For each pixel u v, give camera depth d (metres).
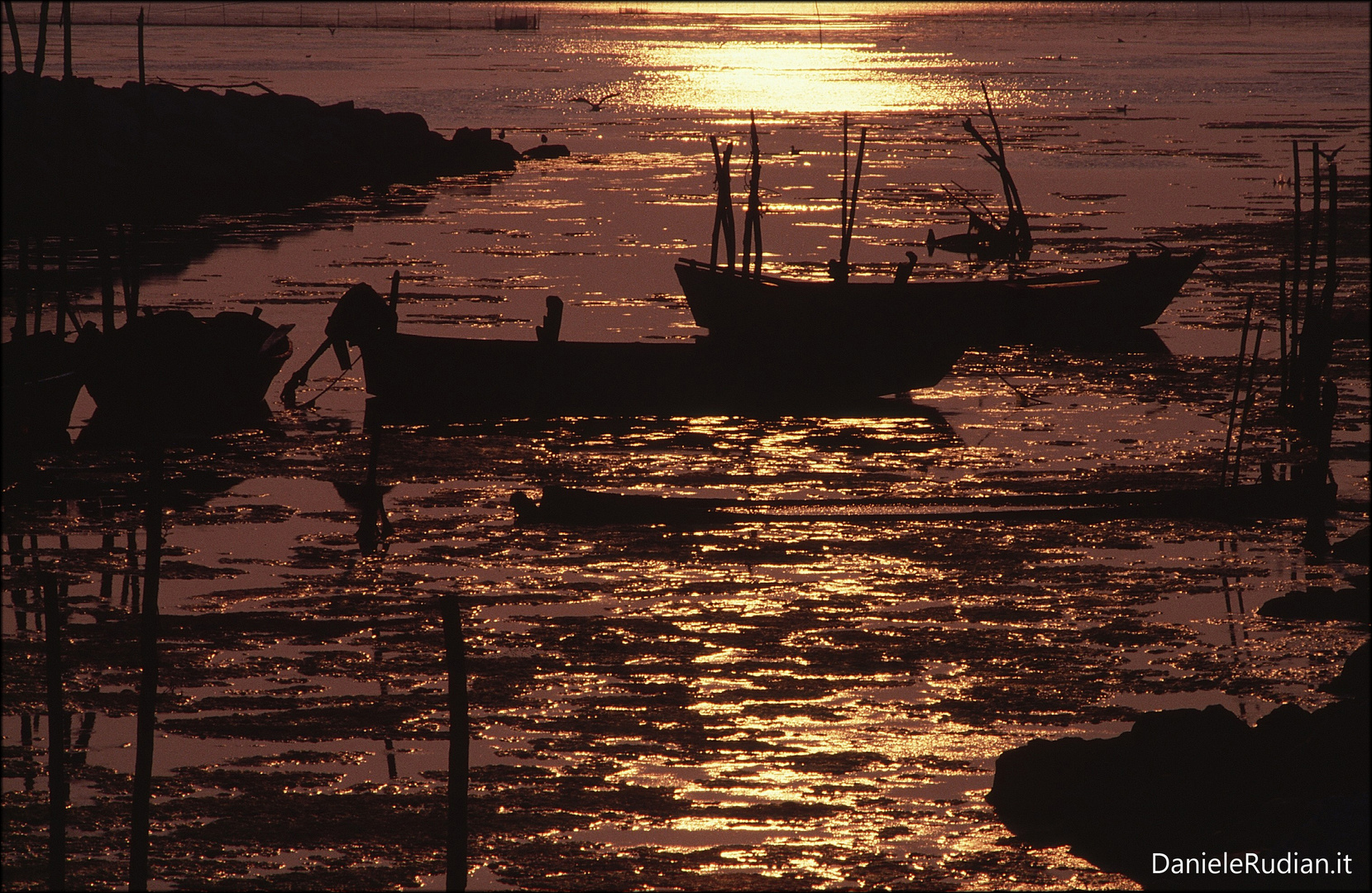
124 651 47.03
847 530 61.81
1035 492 68.12
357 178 193.62
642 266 131.50
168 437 77.19
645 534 61.12
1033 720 42.66
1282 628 50.47
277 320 104.69
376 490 67.69
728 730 41.78
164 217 158.12
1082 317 106.88
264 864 33.88
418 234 151.62
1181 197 183.00
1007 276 126.88
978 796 37.72
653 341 99.19
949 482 70.00
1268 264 133.62
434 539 60.12
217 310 106.31
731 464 73.88
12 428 65.75
